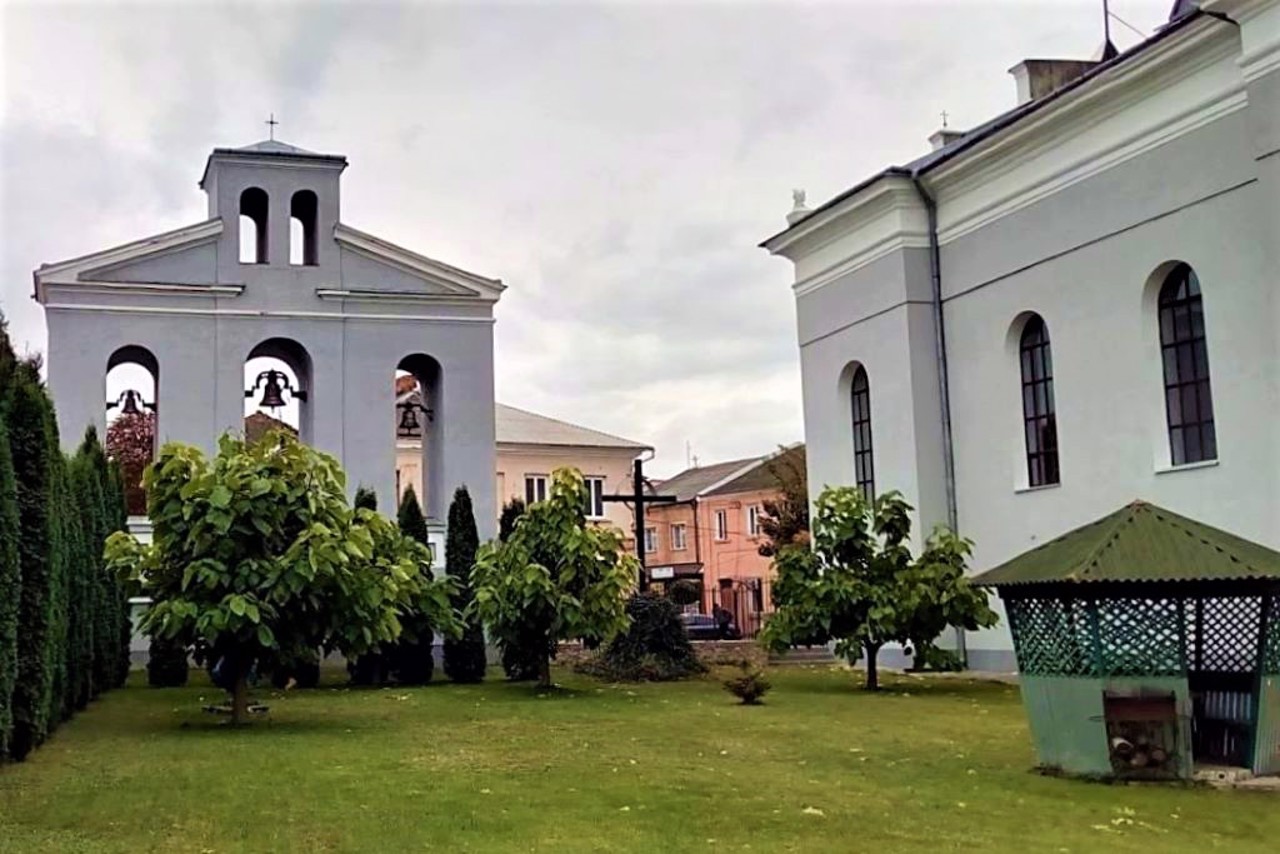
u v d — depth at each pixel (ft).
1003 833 23.35
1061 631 30.25
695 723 42.65
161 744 36.73
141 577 43.60
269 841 22.24
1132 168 56.24
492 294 92.12
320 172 89.56
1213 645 32.01
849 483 77.92
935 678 63.72
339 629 43.37
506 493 161.99
